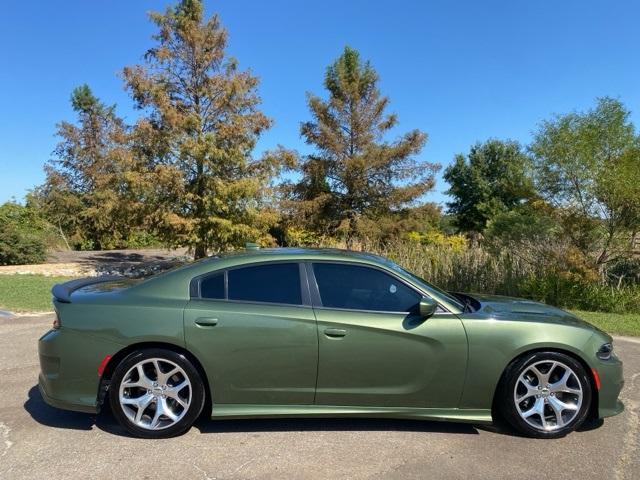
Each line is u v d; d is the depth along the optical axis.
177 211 19.05
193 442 4.22
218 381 4.29
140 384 4.30
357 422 4.65
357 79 23.70
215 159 18.59
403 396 4.34
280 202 22.19
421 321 4.36
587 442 4.30
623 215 11.74
